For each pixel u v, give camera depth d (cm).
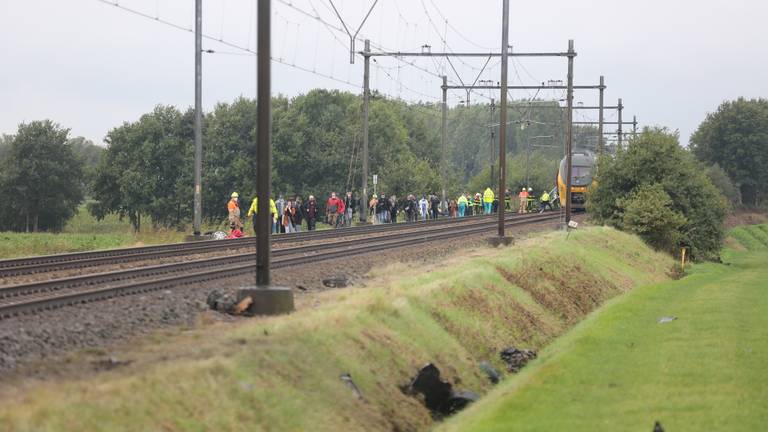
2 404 3359
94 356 4575
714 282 14862
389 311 6194
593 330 8056
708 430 4428
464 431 4534
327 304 6562
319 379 4647
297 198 19300
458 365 6231
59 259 10062
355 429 4450
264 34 6800
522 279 9800
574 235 16025
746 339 7488
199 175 15700
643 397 5209
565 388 5484
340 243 13425
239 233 16000
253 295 6456
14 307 5859
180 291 7388
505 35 15350
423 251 12975
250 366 4356
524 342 7931
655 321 8975
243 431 3819
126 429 3397
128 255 10481
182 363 4116
